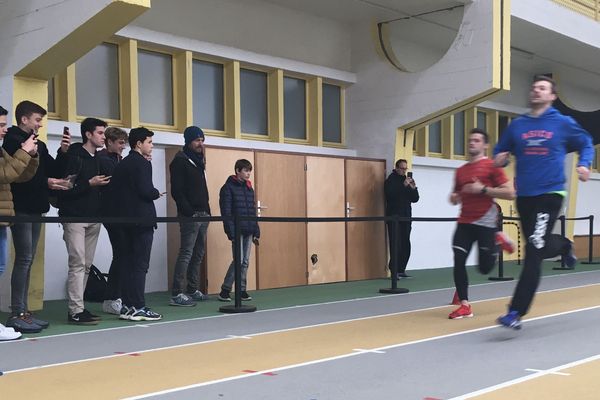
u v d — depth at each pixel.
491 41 10.57
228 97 10.34
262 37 10.76
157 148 9.29
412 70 13.03
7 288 7.18
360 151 12.09
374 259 11.51
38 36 6.86
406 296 8.79
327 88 12.09
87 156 6.48
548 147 5.46
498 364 4.62
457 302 7.55
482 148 6.50
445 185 14.12
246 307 7.38
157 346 5.32
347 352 5.06
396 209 11.31
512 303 5.53
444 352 5.05
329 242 10.80
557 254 5.76
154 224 6.65
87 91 8.77
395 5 11.06
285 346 5.30
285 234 10.16
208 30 9.99
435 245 13.83
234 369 4.49
